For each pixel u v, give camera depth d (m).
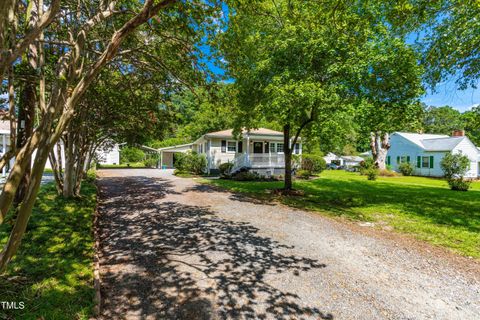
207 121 31.06
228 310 2.66
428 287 3.24
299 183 15.06
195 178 17.03
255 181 15.97
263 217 6.74
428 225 6.19
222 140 20.33
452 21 7.46
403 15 5.72
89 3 3.42
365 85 7.63
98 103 6.79
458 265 3.92
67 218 5.25
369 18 5.69
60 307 2.38
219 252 4.25
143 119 8.00
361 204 8.86
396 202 9.20
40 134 1.78
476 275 3.59
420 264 3.93
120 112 7.41
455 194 11.16
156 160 31.55
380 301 2.90
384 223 6.38
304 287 3.17
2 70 1.49
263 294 2.98
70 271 3.10
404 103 7.68
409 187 13.64
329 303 2.84
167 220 6.21
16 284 2.64
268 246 4.58
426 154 23.45
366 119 8.70
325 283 3.29
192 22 4.46
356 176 20.61
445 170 17.25
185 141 33.81
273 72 8.80
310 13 5.32
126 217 6.44
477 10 6.70
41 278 2.84
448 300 2.96
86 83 1.99
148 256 4.02
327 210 7.79
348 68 7.31
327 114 8.90
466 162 16.55
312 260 4.01
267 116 9.26
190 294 2.94
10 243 1.70
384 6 5.80
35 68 2.30
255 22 7.70
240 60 6.54
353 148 43.00
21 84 2.98
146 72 6.43
